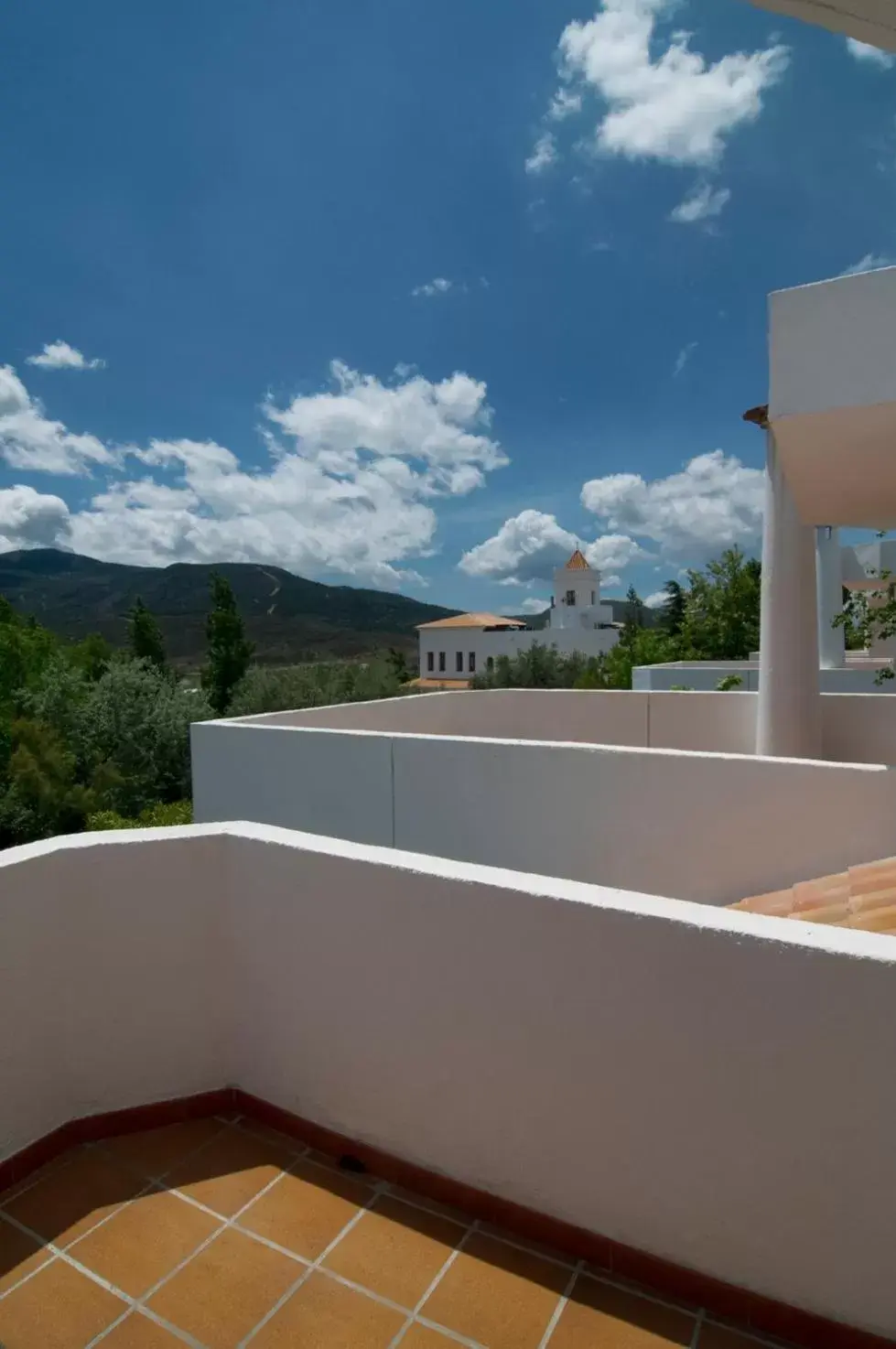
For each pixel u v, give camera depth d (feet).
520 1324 6.12
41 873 7.94
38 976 7.97
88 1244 6.98
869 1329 5.58
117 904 8.38
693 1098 6.14
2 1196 7.59
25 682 119.44
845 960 5.46
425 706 29.55
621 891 6.67
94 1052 8.36
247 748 21.93
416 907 7.40
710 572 87.92
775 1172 5.85
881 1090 5.40
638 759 16.38
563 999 6.67
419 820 19.16
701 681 43.70
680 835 16.05
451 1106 7.36
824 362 11.27
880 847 14.20
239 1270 6.68
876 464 14.40
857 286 11.00
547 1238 6.89
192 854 8.69
